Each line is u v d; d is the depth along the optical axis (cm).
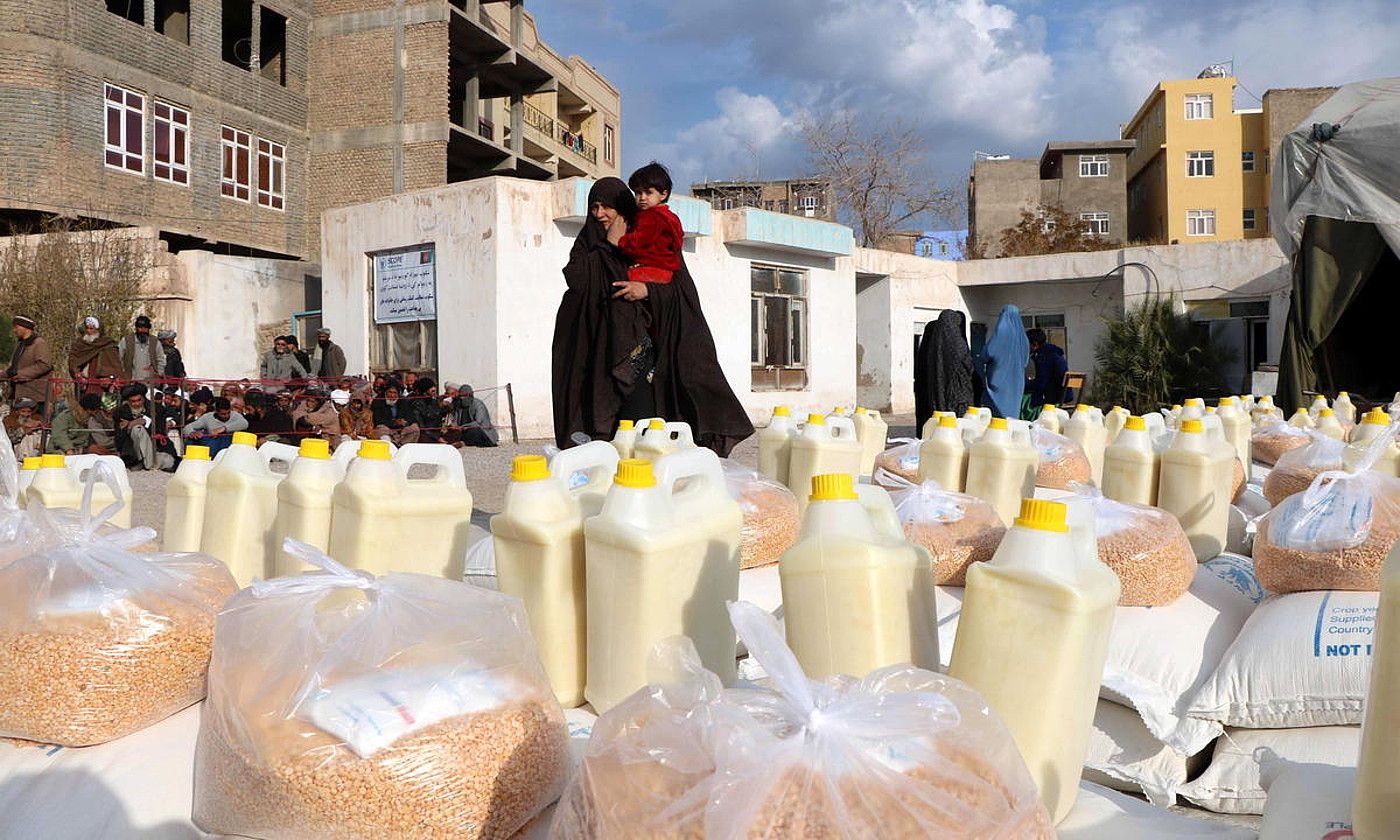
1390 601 136
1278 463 375
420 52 2212
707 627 197
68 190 1848
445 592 171
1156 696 244
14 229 1797
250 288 1608
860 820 108
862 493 197
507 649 167
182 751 184
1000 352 870
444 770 149
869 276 2238
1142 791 244
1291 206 1257
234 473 257
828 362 1803
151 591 196
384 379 1245
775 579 278
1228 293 2206
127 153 1958
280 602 163
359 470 223
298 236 2281
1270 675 232
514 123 2781
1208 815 237
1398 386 1509
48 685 182
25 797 179
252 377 1606
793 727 119
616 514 190
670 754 120
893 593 171
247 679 157
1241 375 2175
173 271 1524
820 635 173
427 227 1365
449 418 1216
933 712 121
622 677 189
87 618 187
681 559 191
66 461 294
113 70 1920
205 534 263
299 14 2258
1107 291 2375
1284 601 255
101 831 168
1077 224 3844
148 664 187
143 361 1137
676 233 406
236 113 2145
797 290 1755
